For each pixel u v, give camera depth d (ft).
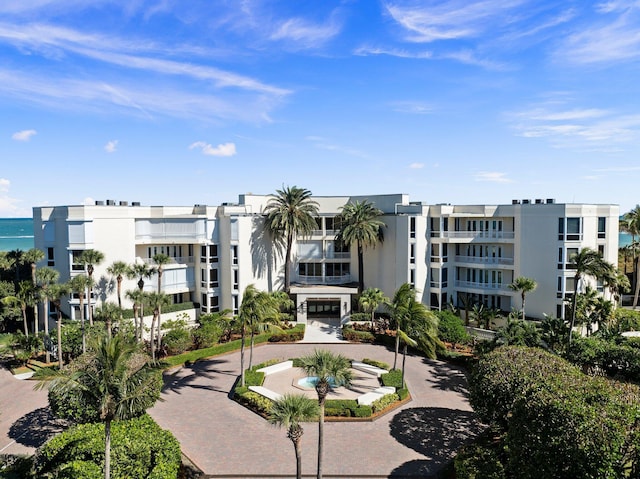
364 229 171.94
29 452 83.71
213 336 147.95
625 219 204.44
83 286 132.67
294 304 183.21
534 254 157.38
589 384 69.92
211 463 79.25
